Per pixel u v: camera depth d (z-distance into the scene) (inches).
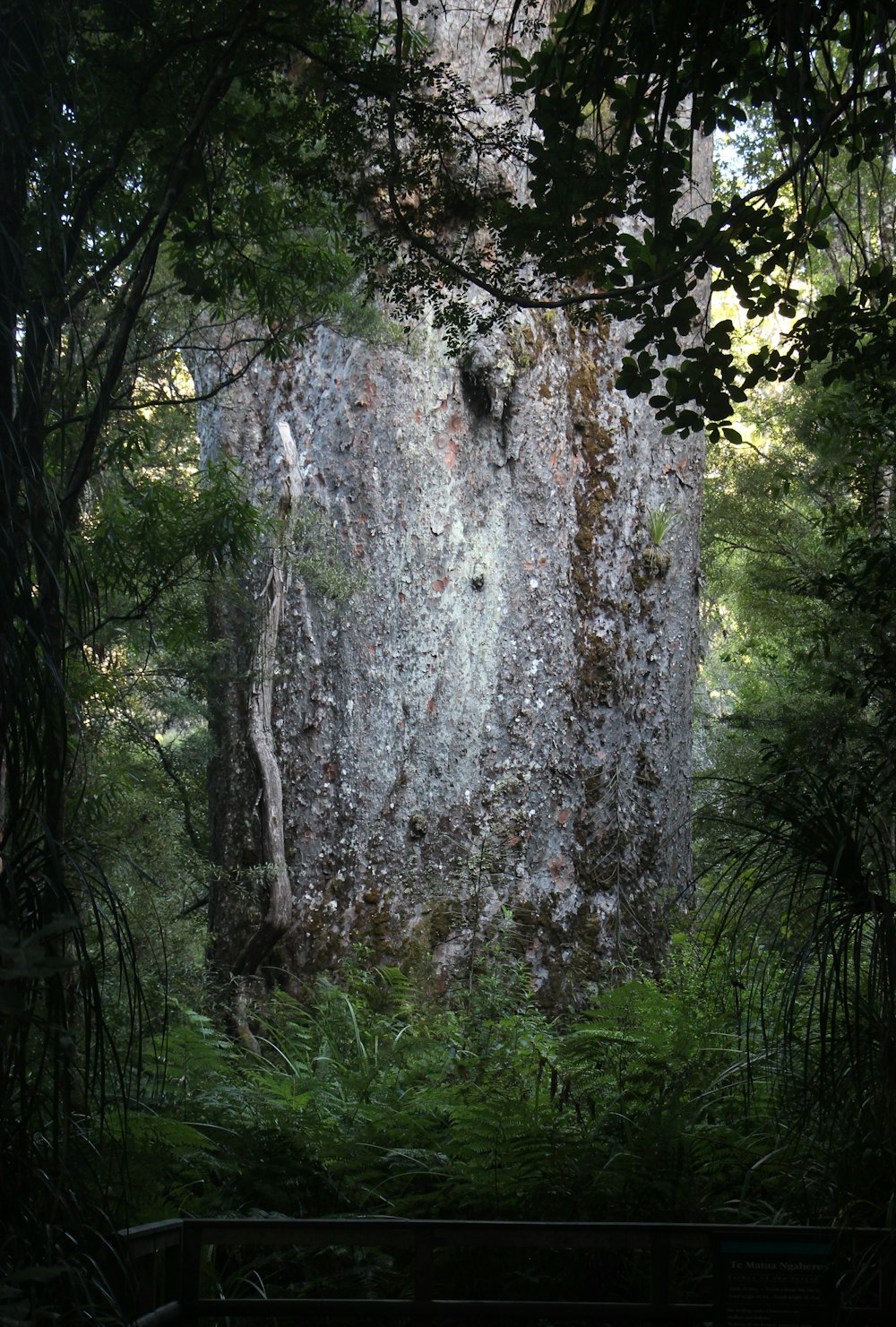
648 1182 163.5
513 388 400.2
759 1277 108.5
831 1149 133.4
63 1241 100.4
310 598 391.2
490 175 337.7
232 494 249.4
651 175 150.3
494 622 397.7
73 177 133.9
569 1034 337.1
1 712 104.2
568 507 414.9
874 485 217.2
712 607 675.4
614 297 161.2
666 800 420.8
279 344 225.8
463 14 373.1
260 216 193.2
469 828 385.4
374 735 385.1
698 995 235.8
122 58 146.8
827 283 527.2
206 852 392.2
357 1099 220.5
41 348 114.9
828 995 133.0
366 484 392.2
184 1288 110.7
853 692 187.0
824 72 217.5
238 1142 181.3
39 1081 102.7
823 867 133.0
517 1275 164.6
